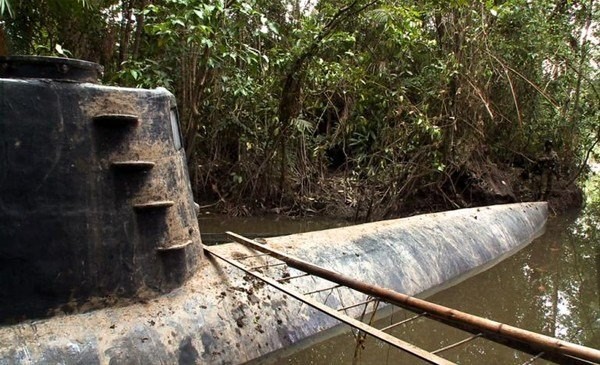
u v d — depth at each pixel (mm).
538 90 8555
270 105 7070
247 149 7441
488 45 8039
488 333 2186
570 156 10383
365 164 8414
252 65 5695
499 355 3215
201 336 2791
